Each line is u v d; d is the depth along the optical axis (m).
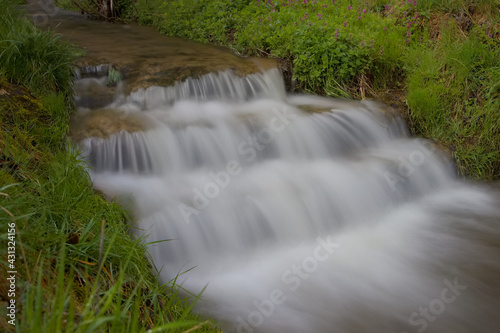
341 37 6.45
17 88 4.19
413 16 7.32
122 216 3.44
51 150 3.78
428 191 5.40
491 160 5.83
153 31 8.49
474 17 7.07
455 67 6.42
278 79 6.20
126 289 2.69
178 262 3.72
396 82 6.63
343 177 4.95
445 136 6.04
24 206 2.57
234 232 4.06
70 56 5.12
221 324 3.15
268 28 6.99
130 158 4.39
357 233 4.56
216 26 7.60
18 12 5.37
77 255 2.59
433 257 4.24
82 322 1.75
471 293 3.76
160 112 5.12
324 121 5.58
